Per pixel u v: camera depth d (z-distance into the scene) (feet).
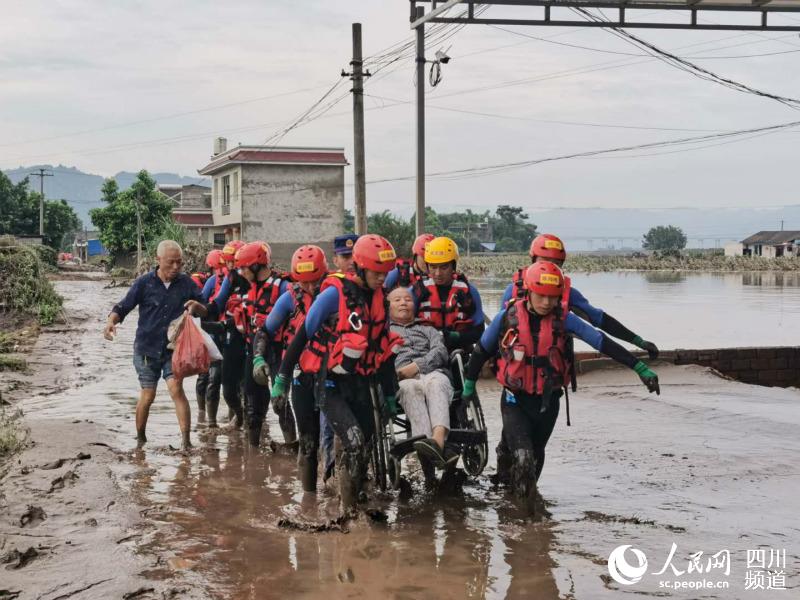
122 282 164.96
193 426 32.32
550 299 19.89
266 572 17.04
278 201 176.45
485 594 15.98
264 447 28.76
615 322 21.57
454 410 23.39
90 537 18.84
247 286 29.73
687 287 161.68
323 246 178.91
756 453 26.81
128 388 41.73
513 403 21.01
